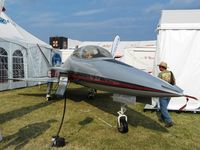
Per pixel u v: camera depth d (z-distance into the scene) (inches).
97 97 474.9
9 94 480.4
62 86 359.6
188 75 350.9
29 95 472.7
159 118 323.0
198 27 343.3
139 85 234.8
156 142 237.6
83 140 236.1
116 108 380.5
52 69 432.1
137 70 264.1
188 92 353.4
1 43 502.9
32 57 610.5
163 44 354.6
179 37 350.9
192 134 264.8
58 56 741.3
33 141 226.7
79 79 335.3
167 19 376.2
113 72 266.8
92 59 317.4
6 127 265.0
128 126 284.7
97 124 290.7
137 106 391.2
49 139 233.5
